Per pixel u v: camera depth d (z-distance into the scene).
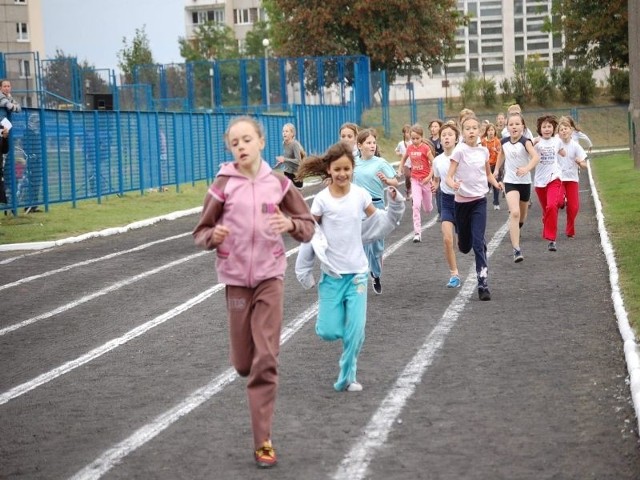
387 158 56.06
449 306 11.48
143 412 7.60
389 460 6.23
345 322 7.96
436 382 8.11
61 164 25.73
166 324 11.13
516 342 9.46
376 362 8.88
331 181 8.03
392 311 11.31
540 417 7.02
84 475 6.20
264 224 6.43
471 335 9.87
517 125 15.52
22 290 14.23
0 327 11.54
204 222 6.48
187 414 7.48
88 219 23.75
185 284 14.02
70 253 18.42
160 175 31.69
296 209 6.62
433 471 5.99
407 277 13.80
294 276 14.37
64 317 11.96
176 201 29.05
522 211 16.19
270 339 6.41
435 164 12.94
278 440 6.74
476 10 86.12
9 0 77.94
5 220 23.08
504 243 17.20
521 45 86.12
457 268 14.24
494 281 13.16
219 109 56.84
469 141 12.05
